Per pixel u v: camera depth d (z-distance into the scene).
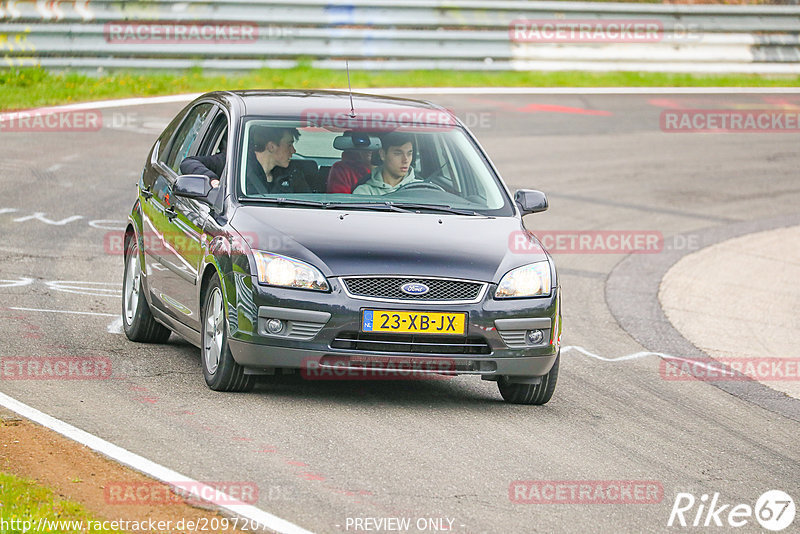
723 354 35.91
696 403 29.53
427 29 85.56
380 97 31.53
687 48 93.62
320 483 20.30
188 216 28.05
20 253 40.78
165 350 30.17
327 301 24.62
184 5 77.56
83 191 51.47
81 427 22.59
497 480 21.34
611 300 42.47
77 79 74.06
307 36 81.12
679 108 84.31
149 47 76.81
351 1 82.00
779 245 53.28
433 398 27.25
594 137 73.38
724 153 73.06
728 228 55.88
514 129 73.00
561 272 46.44
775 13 94.81
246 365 25.12
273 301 24.66
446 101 78.56
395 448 22.75
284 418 24.20
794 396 31.33
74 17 74.12
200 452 21.53
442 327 24.97
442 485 20.77
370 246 25.36
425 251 25.50
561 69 89.94
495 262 25.86
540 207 29.02
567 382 30.58
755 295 44.69
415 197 28.06
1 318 32.03
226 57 79.44
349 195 27.62
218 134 29.34
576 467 22.69
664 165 68.31
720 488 22.31
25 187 51.31
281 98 30.14
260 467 20.91
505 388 27.50
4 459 20.45
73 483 19.47
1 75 72.06
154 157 32.56
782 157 73.44
